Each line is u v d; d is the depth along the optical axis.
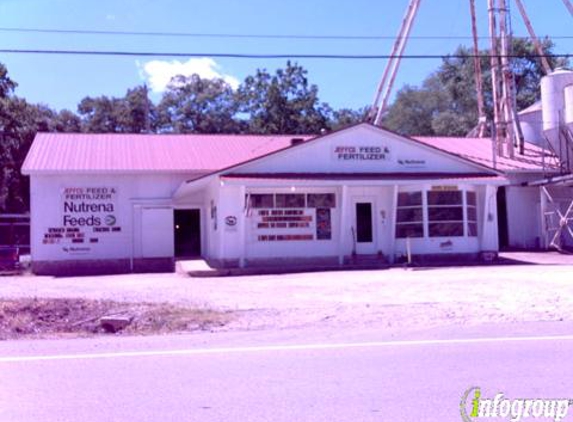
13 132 40.62
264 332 10.77
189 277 21.39
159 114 61.38
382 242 24.70
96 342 10.02
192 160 28.48
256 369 7.93
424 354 8.67
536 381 7.20
